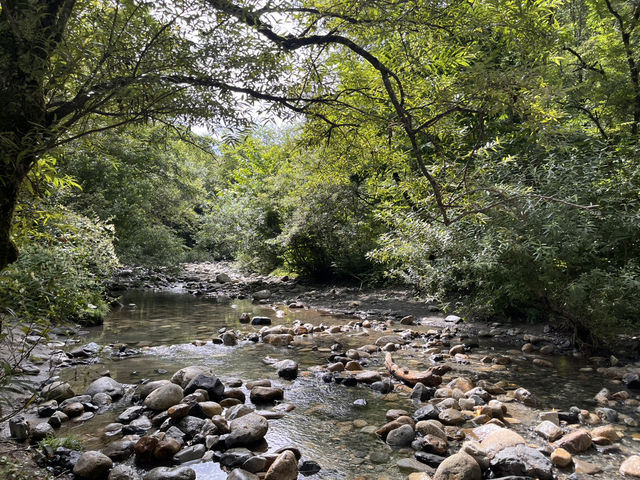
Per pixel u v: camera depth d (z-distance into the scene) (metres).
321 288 13.97
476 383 5.13
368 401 4.62
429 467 3.27
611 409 4.19
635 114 8.04
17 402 4.21
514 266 6.51
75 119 2.15
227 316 9.68
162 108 2.26
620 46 8.04
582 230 5.95
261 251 17.02
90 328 8.05
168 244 17.09
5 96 1.95
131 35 2.18
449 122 3.28
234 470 3.10
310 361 6.09
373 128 3.47
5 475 2.84
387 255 8.97
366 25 2.73
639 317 6.02
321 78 3.14
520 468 3.12
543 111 2.43
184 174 18.03
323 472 3.20
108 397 4.50
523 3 2.63
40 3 1.99
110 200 14.80
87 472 3.04
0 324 2.91
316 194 13.02
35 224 3.36
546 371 5.61
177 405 4.00
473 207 2.94
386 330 8.13
